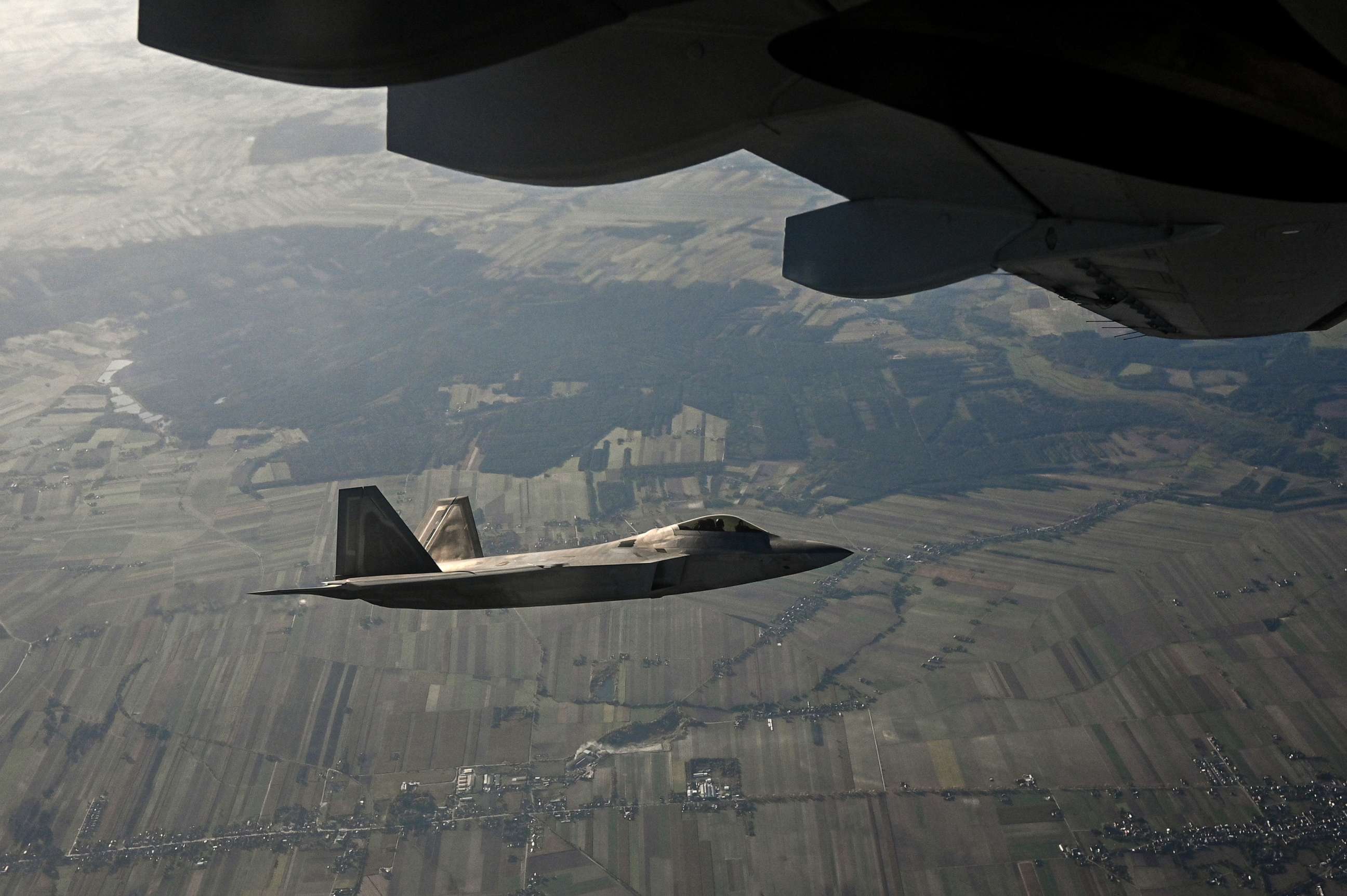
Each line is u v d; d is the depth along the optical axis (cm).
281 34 755
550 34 761
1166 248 1147
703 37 929
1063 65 798
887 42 842
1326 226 1073
